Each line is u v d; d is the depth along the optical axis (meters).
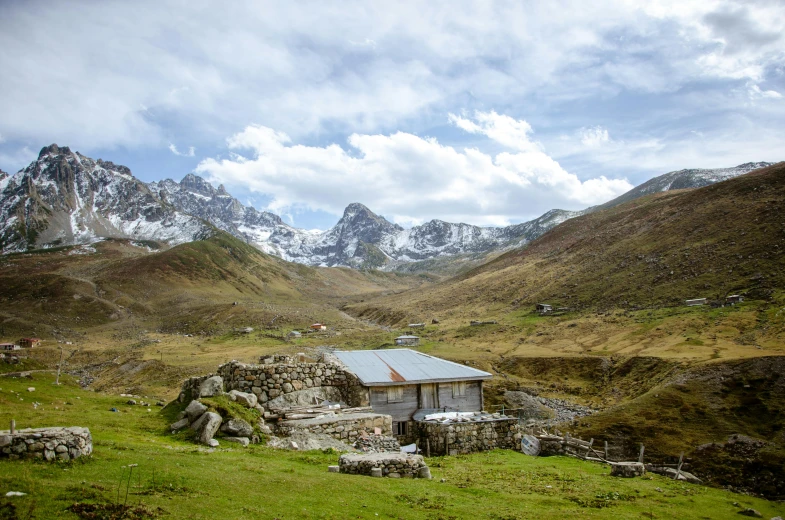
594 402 96.00
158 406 39.84
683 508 21.78
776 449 54.69
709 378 74.62
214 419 23.91
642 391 92.56
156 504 12.98
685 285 159.75
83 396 42.31
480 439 31.84
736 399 68.38
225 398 26.80
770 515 25.86
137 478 14.89
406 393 34.53
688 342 112.75
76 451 15.80
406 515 15.26
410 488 18.38
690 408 68.44
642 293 168.00
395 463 20.45
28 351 157.12
